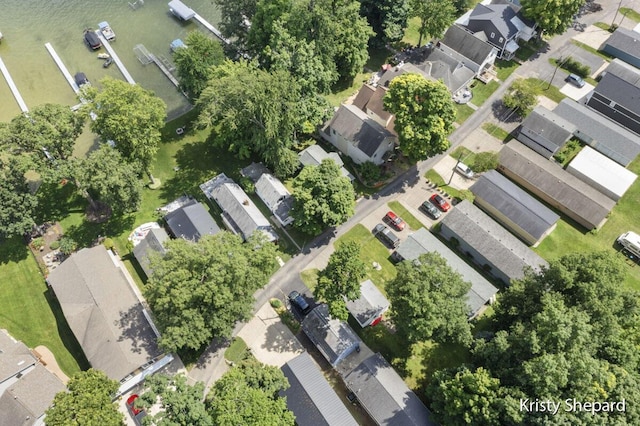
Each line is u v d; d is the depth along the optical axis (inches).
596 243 2888.8
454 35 3922.2
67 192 3166.8
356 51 3558.1
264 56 3491.6
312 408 2124.8
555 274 2134.6
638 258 2800.2
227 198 2999.5
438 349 2492.6
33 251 2866.6
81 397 1925.4
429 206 3026.6
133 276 2773.1
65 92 3917.3
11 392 2196.1
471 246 2755.9
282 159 3006.9
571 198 2957.7
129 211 2874.0
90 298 2470.5
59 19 4594.0
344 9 3484.3
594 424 1755.7
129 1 4783.5
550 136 3225.9
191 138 3503.9
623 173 3065.9
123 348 2317.9
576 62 3897.6
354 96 3754.9
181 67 3380.9
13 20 4589.1
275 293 2711.6
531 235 2810.0
